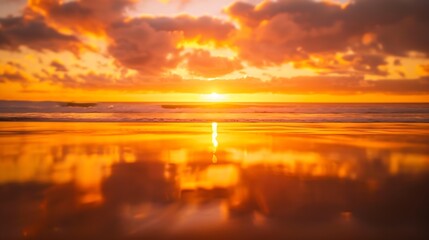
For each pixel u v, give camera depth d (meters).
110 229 4.49
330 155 10.27
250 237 4.26
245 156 10.11
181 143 12.79
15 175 7.47
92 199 5.79
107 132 16.59
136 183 6.92
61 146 11.74
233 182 7.07
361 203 5.59
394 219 4.86
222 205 5.52
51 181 6.98
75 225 4.62
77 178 7.27
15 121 22.98
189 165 8.83
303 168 8.46
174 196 6.02
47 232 4.39
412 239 4.20
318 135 15.61
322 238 4.24
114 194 6.11
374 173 7.84
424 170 8.15
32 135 15.00
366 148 11.61
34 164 8.66
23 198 5.80
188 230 4.47
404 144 12.57
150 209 5.30
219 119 26.86
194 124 22.08
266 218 4.91
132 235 4.31
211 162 9.23
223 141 13.43
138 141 13.29
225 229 4.51
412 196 5.98
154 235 4.31
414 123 23.09
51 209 5.25
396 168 8.38
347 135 15.62
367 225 4.64
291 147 11.85
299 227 4.58
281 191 6.36
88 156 9.91
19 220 4.78
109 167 8.48
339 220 4.82
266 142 13.13
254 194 6.16
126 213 5.11
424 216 4.98
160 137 14.66
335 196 6.00
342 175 7.66
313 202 5.66
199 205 5.52
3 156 9.70
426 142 13.13
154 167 8.54
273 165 8.84
